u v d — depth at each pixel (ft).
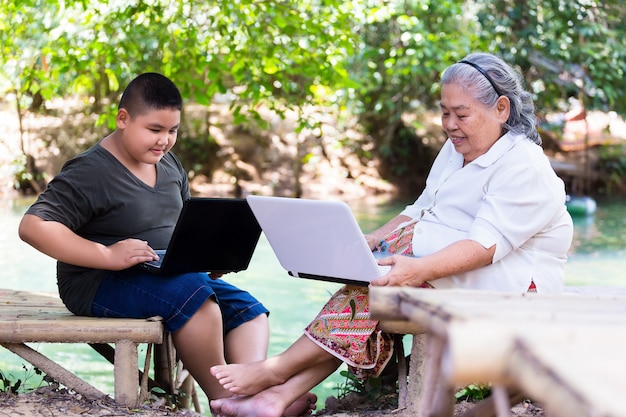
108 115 26.32
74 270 11.96
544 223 10.60
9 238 32.83
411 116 51.24
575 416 4.03
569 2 39.11
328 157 48.21
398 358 11.21
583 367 4.36
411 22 32.73
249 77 24.81
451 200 11.16
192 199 10.94
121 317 11.68
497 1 39.37
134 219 11.83
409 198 46.98
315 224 10.46
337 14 25.80
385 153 48.39
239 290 13.24
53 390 11.46
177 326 11.62
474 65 10.80
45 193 11.50
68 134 45.62
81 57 25.02
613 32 40.60
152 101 11.39
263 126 25.95
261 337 12.93
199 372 11.90
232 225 11.54
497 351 4.85
